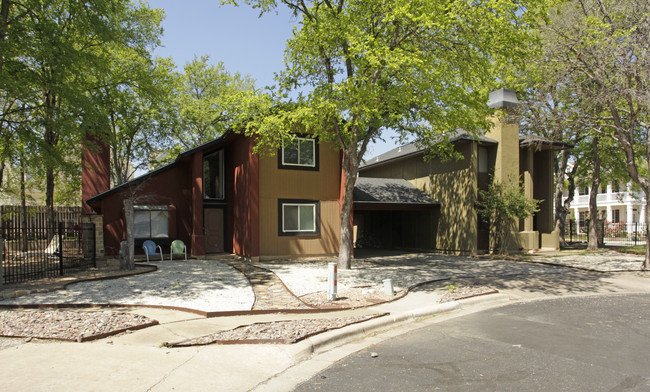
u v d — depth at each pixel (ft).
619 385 15.06
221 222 64.13
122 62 73.15
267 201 54.54
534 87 59.00
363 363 17.83
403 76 38.50
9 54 42.55
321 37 41.19
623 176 86.79
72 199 100.22
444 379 15.80
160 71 81.71
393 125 49.34
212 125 108.99
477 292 34.09
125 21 71.36
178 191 61.46
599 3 47.96
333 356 18.89
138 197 57.41
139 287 33.73
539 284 40.04
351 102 38.73
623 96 45.85
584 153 84.23
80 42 57.00
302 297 30.91
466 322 25.64
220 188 64.90
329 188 58.54
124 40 59.52
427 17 34.63
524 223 71.10
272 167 55.11
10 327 20.95
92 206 62.08
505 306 30.86
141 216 58.75
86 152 65.67
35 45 42.88
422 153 75.10
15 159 52.24
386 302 30.17
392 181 80.89
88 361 16.69
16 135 48.88
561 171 83.41
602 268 49.03
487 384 15.24
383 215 87.97
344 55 40.75
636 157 79.41
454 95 44.19
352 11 41.14
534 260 56.59
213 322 23.76
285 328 22.21
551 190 73.92
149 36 74.90
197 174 57.93
